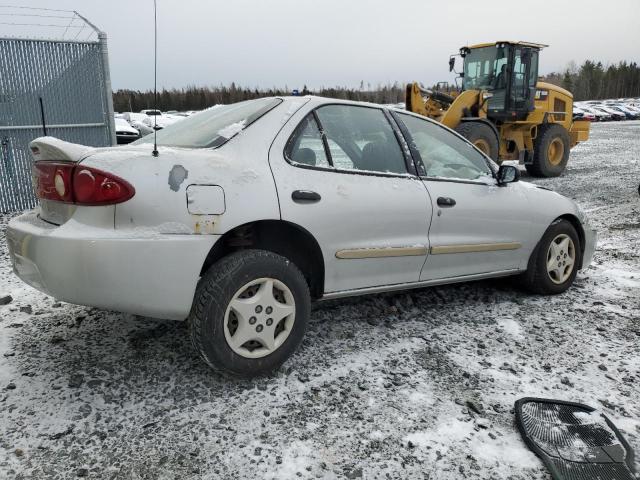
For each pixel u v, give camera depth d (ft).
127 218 7.82
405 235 10.92
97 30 26.16
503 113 38.52
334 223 9.73
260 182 8.89
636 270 16.44
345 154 10.42
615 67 318.24
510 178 12.66
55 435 7.58
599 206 27.78
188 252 8.11
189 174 8.23
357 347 10.65
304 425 7.98
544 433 7.88
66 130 26.21
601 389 9.32
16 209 24.98
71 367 9.48
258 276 8.80
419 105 36.96
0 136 24.21
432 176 11.75
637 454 7.53
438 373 9.70
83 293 7.82
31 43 24.49
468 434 7.91
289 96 10.42
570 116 44.62
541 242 13.71
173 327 11.24
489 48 39.27
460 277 12.28
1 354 9.89
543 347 10.92
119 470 6.94
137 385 8.96
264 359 9.04
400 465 7.19
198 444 7.48
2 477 6.73
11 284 13.92
